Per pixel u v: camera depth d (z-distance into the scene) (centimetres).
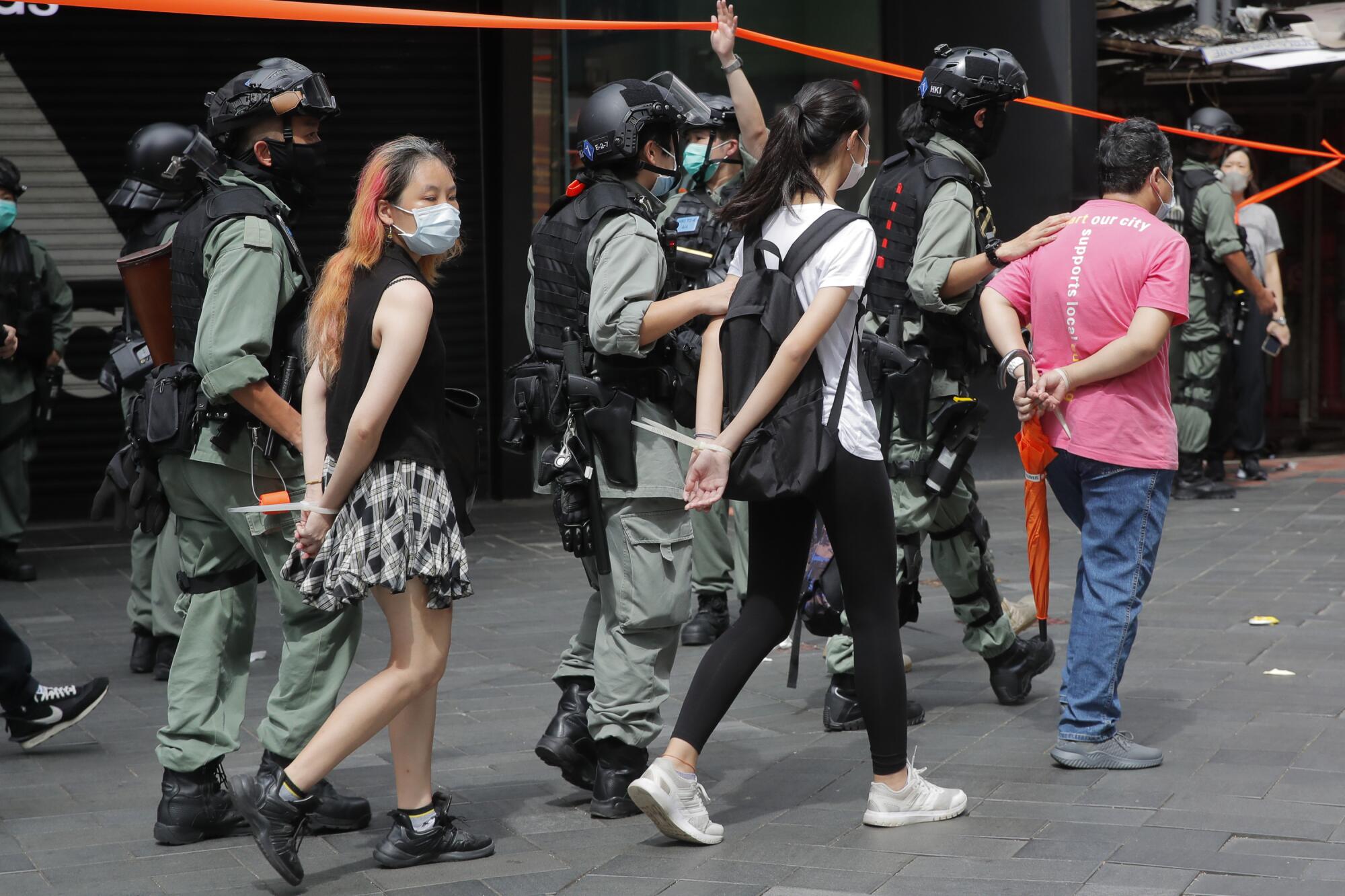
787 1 1053
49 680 573
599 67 1020
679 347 394
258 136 388
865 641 376
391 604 344
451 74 1000
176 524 398
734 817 394
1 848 382
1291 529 834
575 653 419
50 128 940
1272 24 1126
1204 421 938
